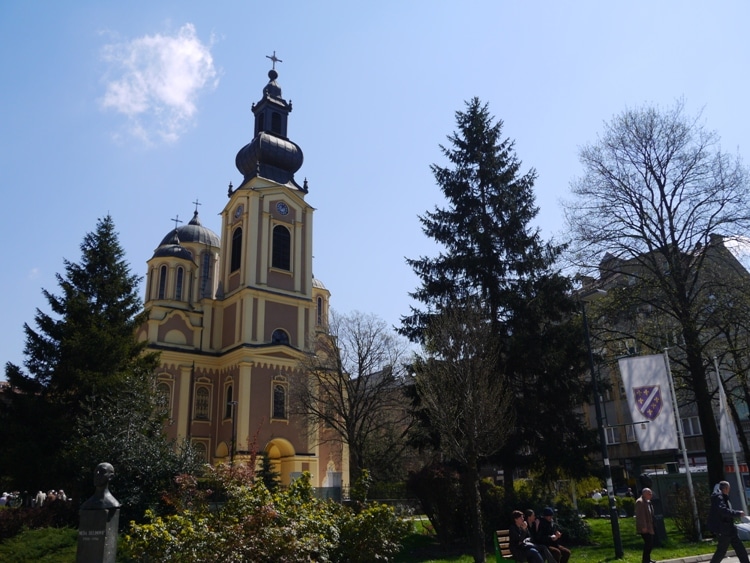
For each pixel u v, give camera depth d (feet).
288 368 158.51
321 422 141.28
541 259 86.02
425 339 78.18
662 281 80.79
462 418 63.41
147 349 153.28
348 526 40.47
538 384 80.84
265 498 37.65
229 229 176.35
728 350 80.94
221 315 169.58
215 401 160.35
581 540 69.31
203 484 58.80
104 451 68.39
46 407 87.25
